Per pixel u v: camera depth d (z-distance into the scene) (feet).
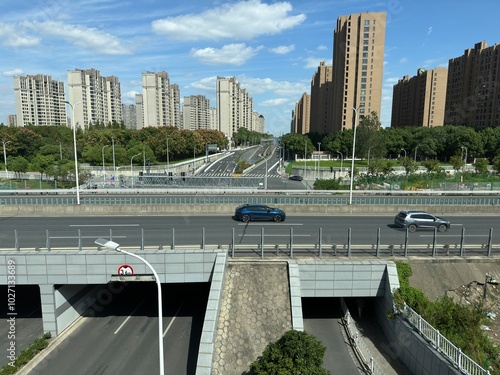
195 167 331.98
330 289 59.72
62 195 142.92
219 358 46.88
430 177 205.57
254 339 49.44
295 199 123.75
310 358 37.24
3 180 196.75
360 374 47.70
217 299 51.52
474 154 259.80
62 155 275.59
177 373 49.08
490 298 59.98
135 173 254.68
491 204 119.24
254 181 188.03
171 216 102.78
